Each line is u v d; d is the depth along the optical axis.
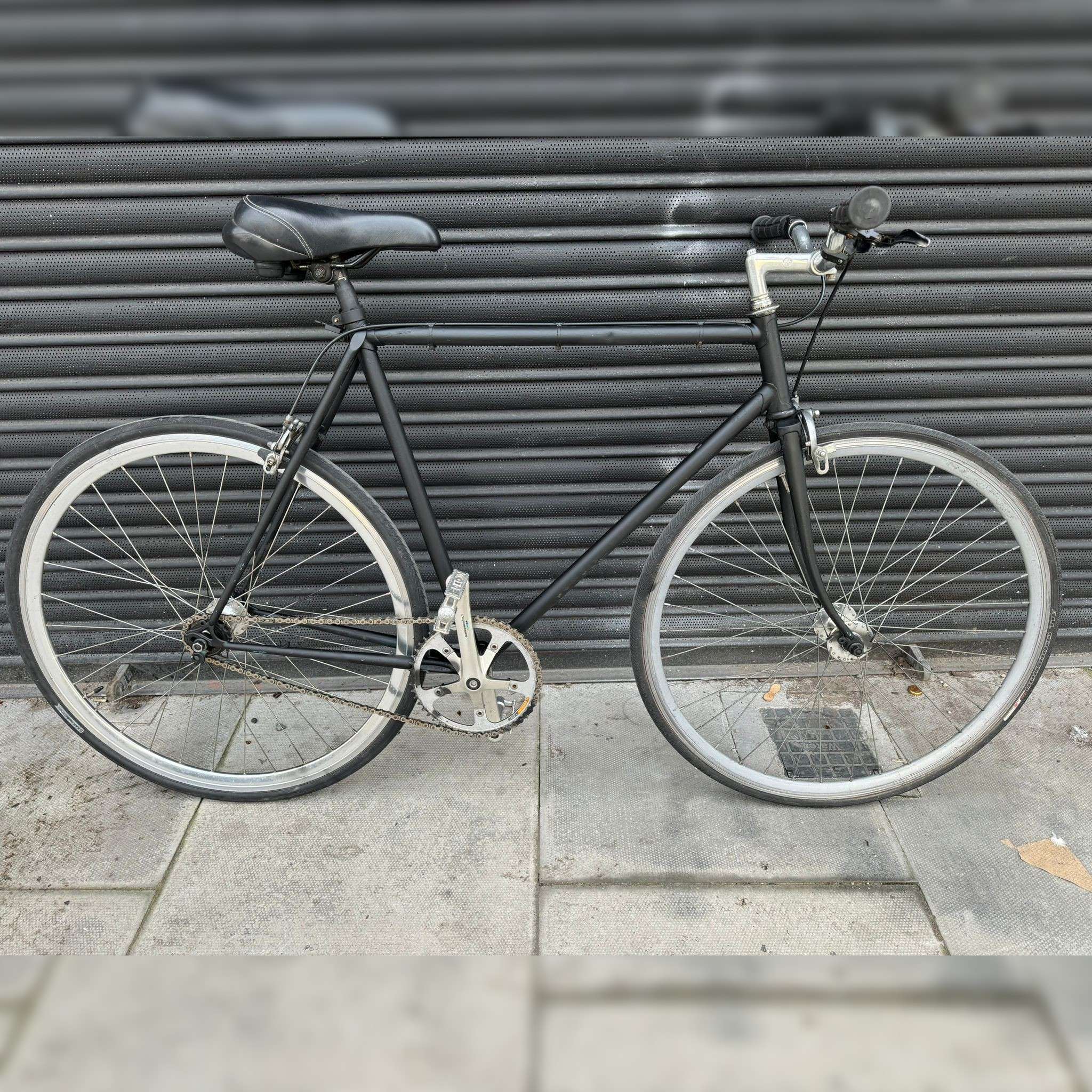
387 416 1.67
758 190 1.84
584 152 1.79
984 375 2.05
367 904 1.65
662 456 2.13
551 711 2.22
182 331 1.95
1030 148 1.79
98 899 1.66
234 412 2.04
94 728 1.89
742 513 2.19
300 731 2.15
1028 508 1.69
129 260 1.86
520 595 2.31
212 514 2.17
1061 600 1.77
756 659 2.38
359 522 1.71
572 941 1.57
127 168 1.77
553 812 1.87
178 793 1.94
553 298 1.94
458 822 1.84
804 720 2.16
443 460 2.12
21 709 2.23
